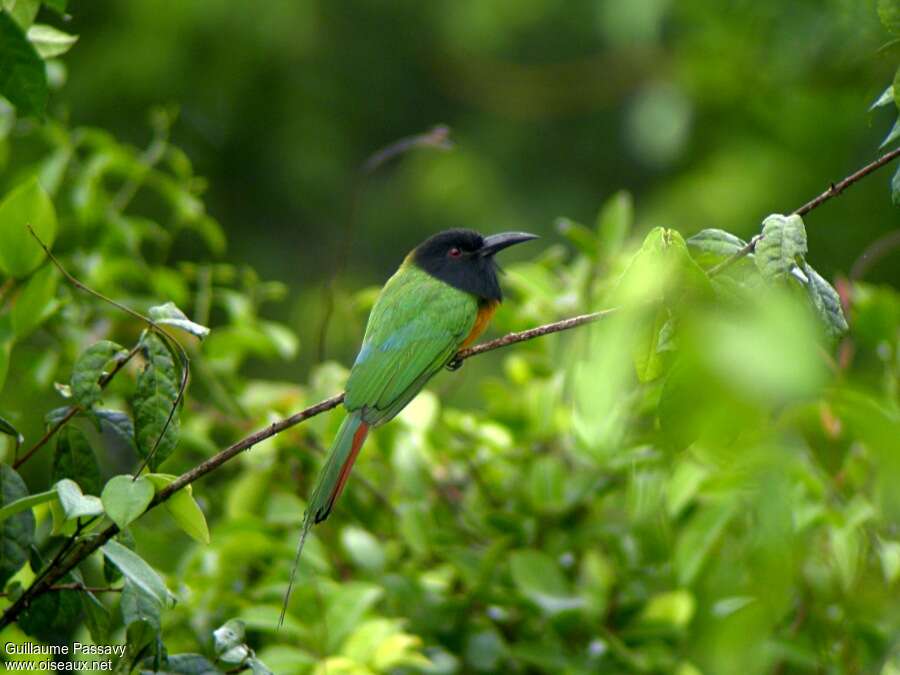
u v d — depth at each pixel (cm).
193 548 890
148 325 592
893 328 872
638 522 846
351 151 2089
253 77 1938
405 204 2089
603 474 898
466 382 1759
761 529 595
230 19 1878
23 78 524
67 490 539
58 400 1090
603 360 457
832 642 839
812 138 1672
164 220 1730
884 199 1661
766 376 331
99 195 1096
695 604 848
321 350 995
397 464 910
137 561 556
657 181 2053
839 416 507
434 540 899
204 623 850
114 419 615
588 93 2080
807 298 506
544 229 2039
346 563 941
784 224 518
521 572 839
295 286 2016
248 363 1848
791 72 1492
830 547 848
